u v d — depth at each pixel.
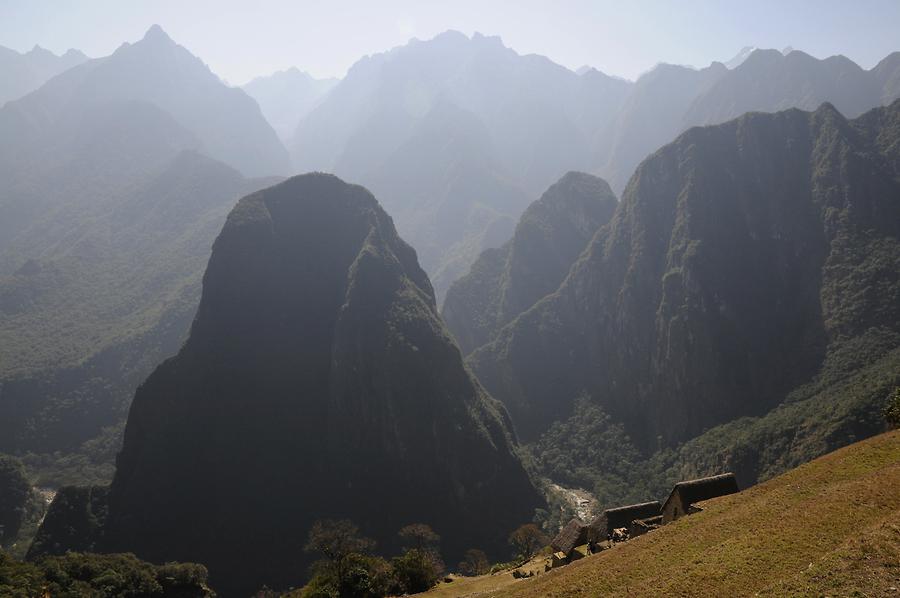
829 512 28.48
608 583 28.69
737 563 25.77
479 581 53.47
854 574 20.88
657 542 33.38
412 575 54.72
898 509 26.91
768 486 37.91
